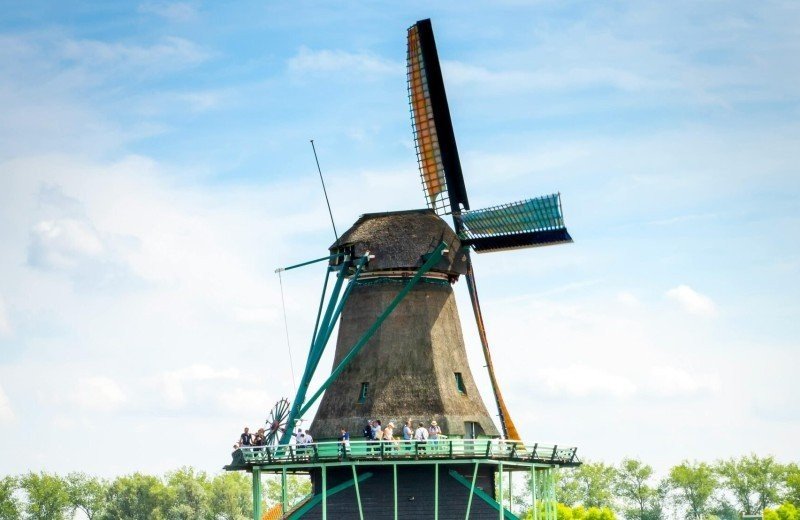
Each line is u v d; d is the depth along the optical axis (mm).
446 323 52750
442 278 53250
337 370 50031
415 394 50656
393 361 51312
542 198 49844
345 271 52000
